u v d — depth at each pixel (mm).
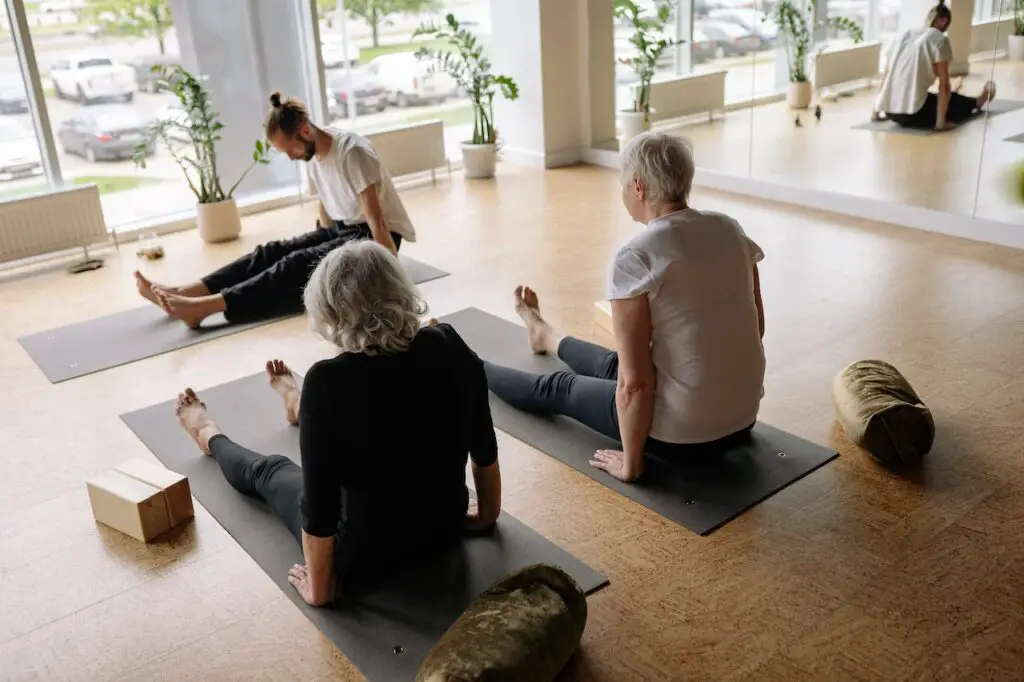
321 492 2086
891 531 2525
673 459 2799
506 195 6445
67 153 5625
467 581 2373
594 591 2346
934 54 4918
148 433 3295
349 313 2006
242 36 6125
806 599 2279
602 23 6840
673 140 2506
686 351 2600
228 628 2295
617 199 6195
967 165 4914
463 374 2191
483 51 7320
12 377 3850
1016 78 4570
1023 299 4086
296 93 6477
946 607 2225
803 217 5574
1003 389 3271
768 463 2865
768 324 3967
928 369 3459
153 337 4188
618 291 2521
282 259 4340
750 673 2053
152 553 2621
